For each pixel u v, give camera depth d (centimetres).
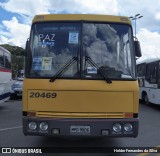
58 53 739
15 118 1485
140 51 770
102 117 710
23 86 727
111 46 746
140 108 2002
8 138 996
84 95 711
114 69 731
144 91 2209
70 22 755
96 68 725
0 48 1722
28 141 948
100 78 719
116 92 714
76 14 759
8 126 1244
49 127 704
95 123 699
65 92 712
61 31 752
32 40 754
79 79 717
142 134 1091
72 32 749
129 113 715
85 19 756
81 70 722
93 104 711
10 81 1989
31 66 737
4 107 2008
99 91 712
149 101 2088
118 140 970
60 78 718
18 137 1011
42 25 759
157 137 1040
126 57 745
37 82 720
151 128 1226
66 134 700
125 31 759
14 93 2567
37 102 717
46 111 714
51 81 716
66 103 711
